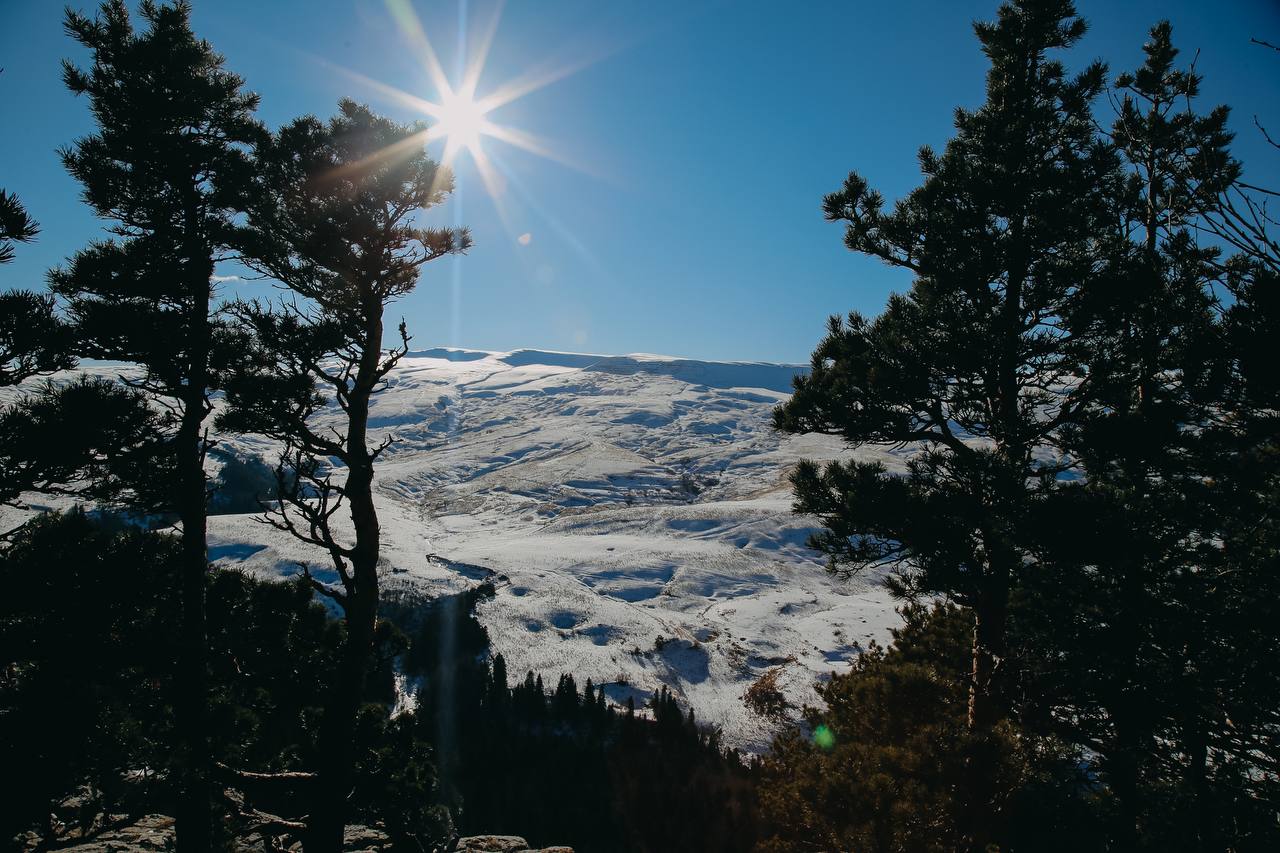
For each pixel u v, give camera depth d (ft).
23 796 29.66
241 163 40.34
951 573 38.04
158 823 43.42
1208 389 28.86
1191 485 38.58
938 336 39.78
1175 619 35.83
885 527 39.32
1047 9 41.63
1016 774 30.42
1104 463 38.63
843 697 51.55
